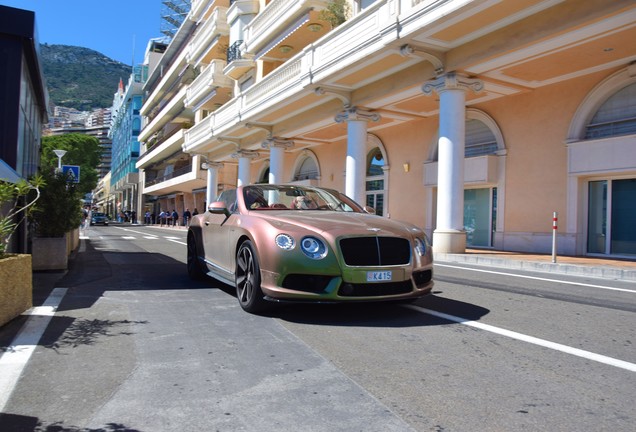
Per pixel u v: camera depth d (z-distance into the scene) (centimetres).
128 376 335
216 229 655
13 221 922
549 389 311
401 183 1981
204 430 257
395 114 1794
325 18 1911
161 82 5294
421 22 1149
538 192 1444
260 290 500
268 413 277
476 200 1681
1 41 1035
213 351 390
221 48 3481
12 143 1032
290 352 387
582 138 1343
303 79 1666
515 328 461
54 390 310
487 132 1647
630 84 1252
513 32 1126
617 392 306
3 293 454
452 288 707
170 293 655
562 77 1347
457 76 1285
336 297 458
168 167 5616
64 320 493
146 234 2728
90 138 7200
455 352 387
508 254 1339
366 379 328
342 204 661
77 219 920
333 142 2441
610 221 1305
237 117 2303
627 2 912
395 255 488
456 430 255
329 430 256
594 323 484
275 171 2295
